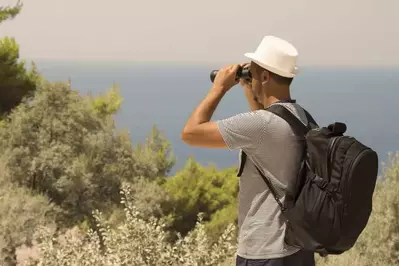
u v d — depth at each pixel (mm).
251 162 3080
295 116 3051
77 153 22766
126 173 23953
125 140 24297
